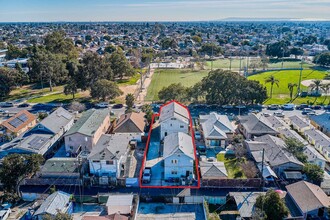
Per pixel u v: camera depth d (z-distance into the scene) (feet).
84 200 147.43
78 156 178.50
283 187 156.46
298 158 175.94
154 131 233.76
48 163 168.86
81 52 588.09
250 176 164.45
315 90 338.54
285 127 227.61
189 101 304.91
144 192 154.51
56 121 223.30
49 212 130.72
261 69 487.61
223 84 286.46
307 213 128.67
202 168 166.91
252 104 298.35
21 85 379.55
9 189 149.38
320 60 512.22
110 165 164.66
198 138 217.56
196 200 148.87
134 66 489.26
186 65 522.06
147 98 323.98
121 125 217.56
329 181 157.89
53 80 373.20
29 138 196.44
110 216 130.62
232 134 214.69
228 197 146.92
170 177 167.63
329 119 235.81
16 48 522.06
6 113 281.95
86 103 310.04
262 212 125.90
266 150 185.88
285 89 355.15
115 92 303.68
